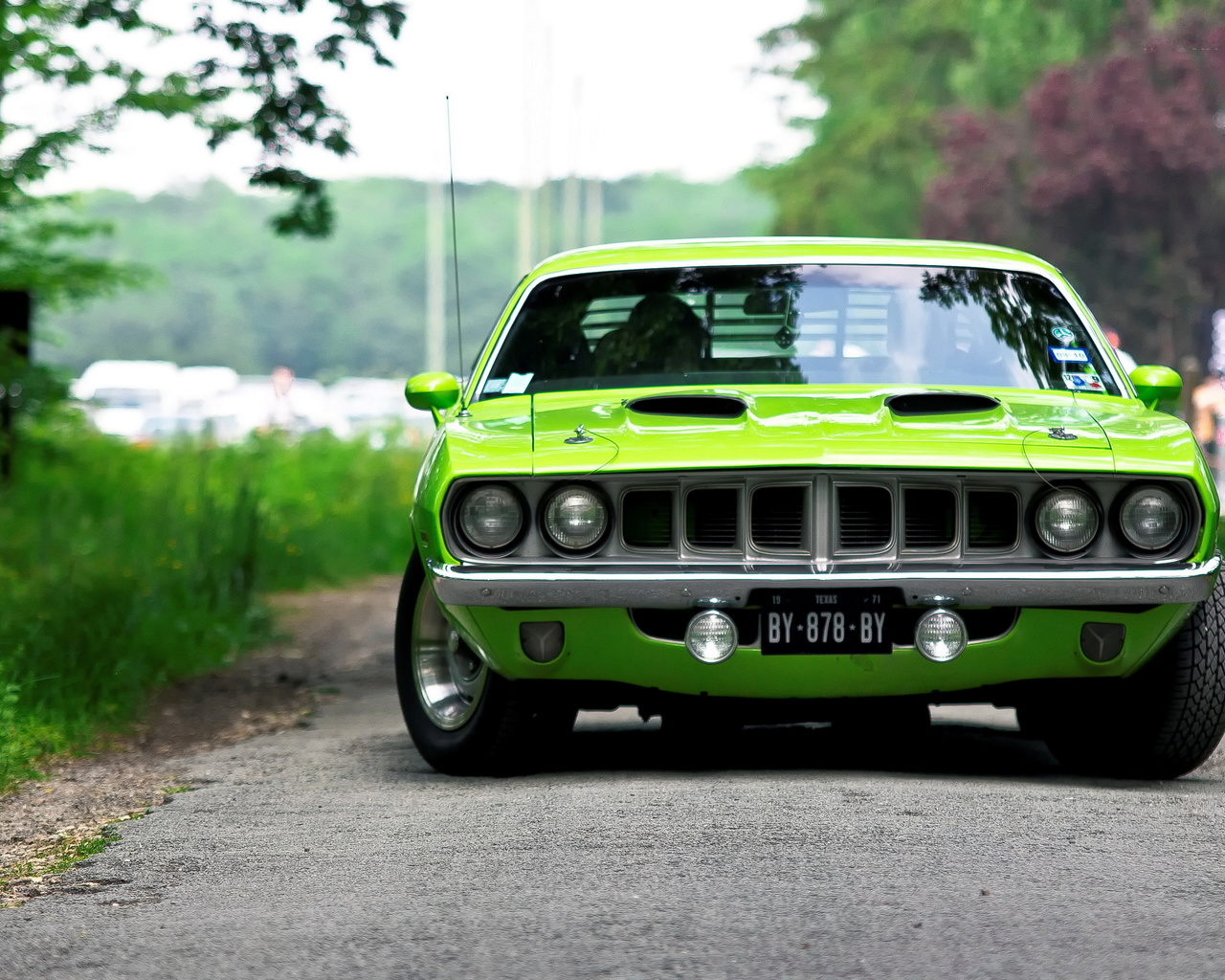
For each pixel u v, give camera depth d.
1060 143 57.00
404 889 7.87
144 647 17.91
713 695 10.10
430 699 11.34
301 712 15.80
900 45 98.25
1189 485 9.91
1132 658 10.09
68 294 30.66
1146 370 11.68
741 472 9.85
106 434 41.66
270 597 26.73
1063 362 11.69
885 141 93.94
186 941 7.18
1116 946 6.72
